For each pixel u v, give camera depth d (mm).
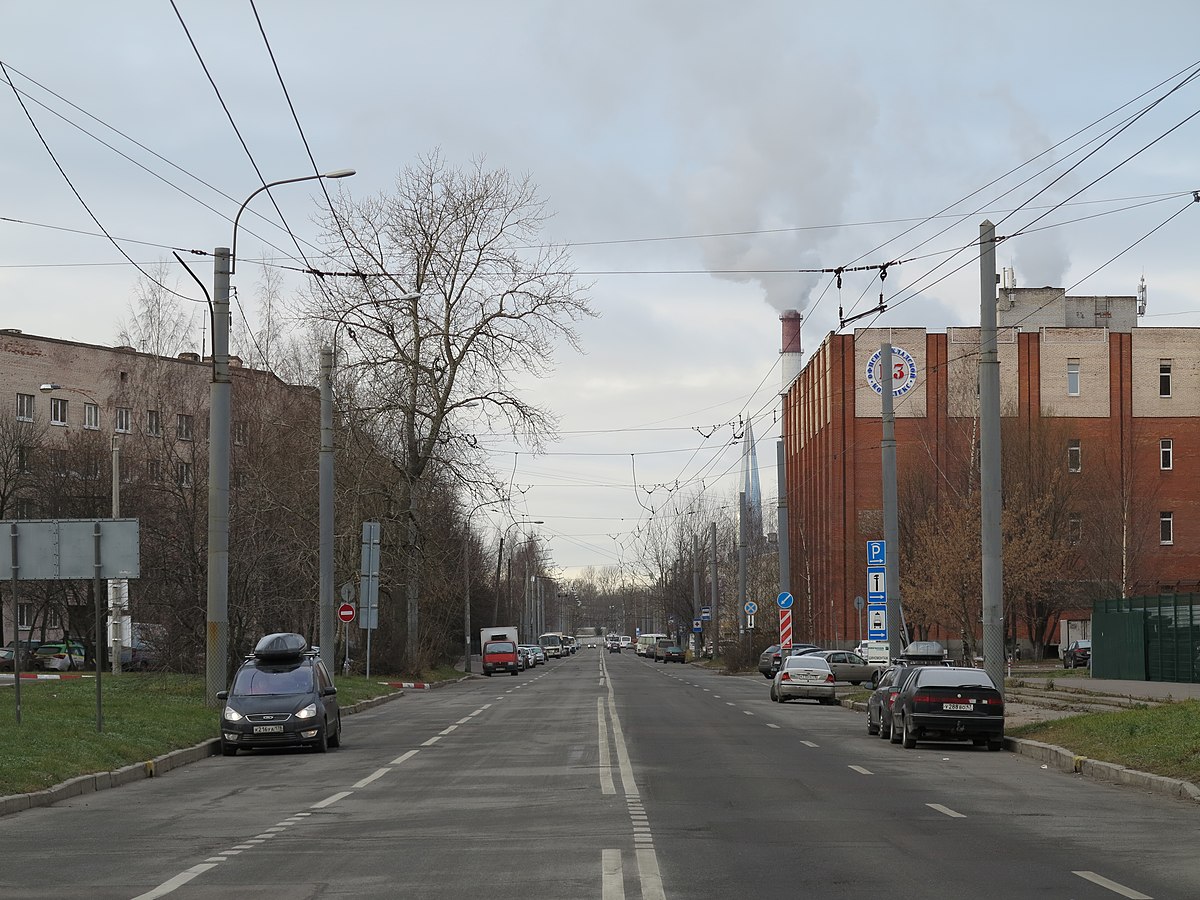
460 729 29156
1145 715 22766
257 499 44969
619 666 98562
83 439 67375
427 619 66125
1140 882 10047
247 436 51312
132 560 22312
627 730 28078
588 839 12312
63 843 12562
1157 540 76375
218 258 27266
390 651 59531
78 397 78688
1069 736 22578
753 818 13930
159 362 55562
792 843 12102
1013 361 78250
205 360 58656
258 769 20703
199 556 37062
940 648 42906
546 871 10523
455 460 53531
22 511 67500
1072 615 77500
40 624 77375
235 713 23344
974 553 50531
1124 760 18922
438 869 10688
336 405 50969
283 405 52062
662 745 24156
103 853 11867
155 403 56906
